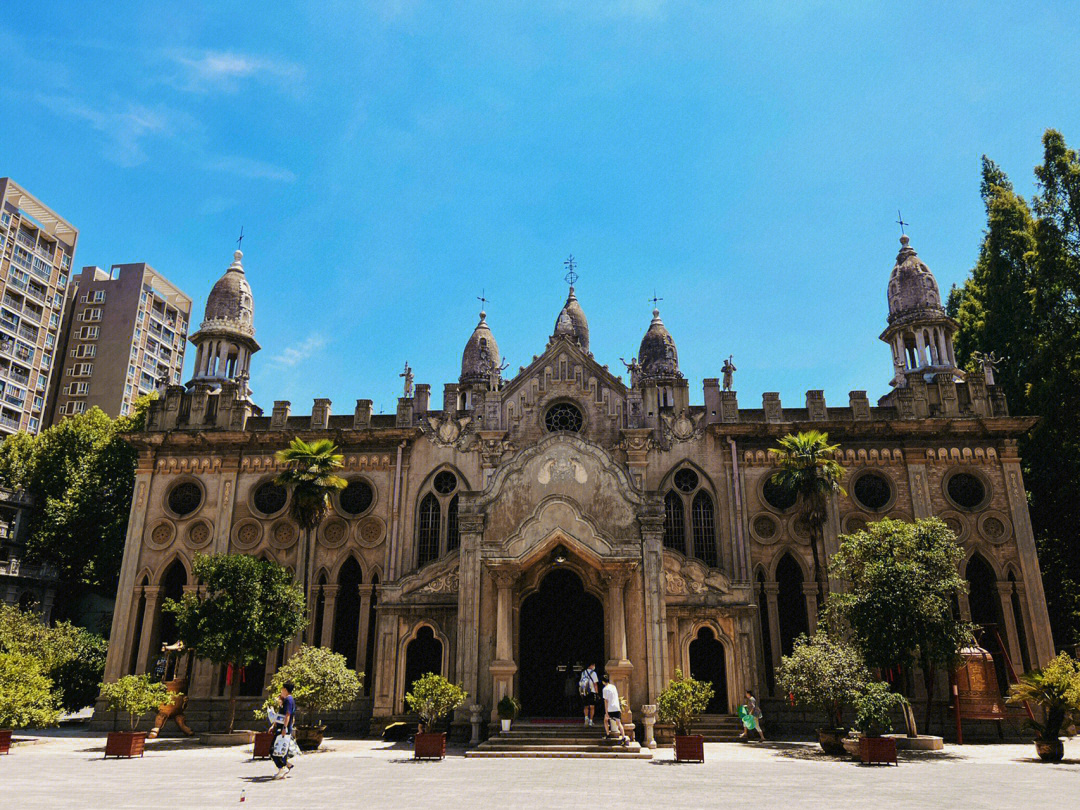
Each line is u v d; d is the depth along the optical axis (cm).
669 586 3084
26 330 8131
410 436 3731
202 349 4209
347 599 3600
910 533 2708
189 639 2892
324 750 2536
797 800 1403
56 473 5600
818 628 3086
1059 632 4022
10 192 8075
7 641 3250
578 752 2267
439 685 2306
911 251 4325
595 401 3759
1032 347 4084
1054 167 4172
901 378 4056
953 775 1853
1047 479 4088
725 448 3672
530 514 2734
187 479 3753
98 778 1747
